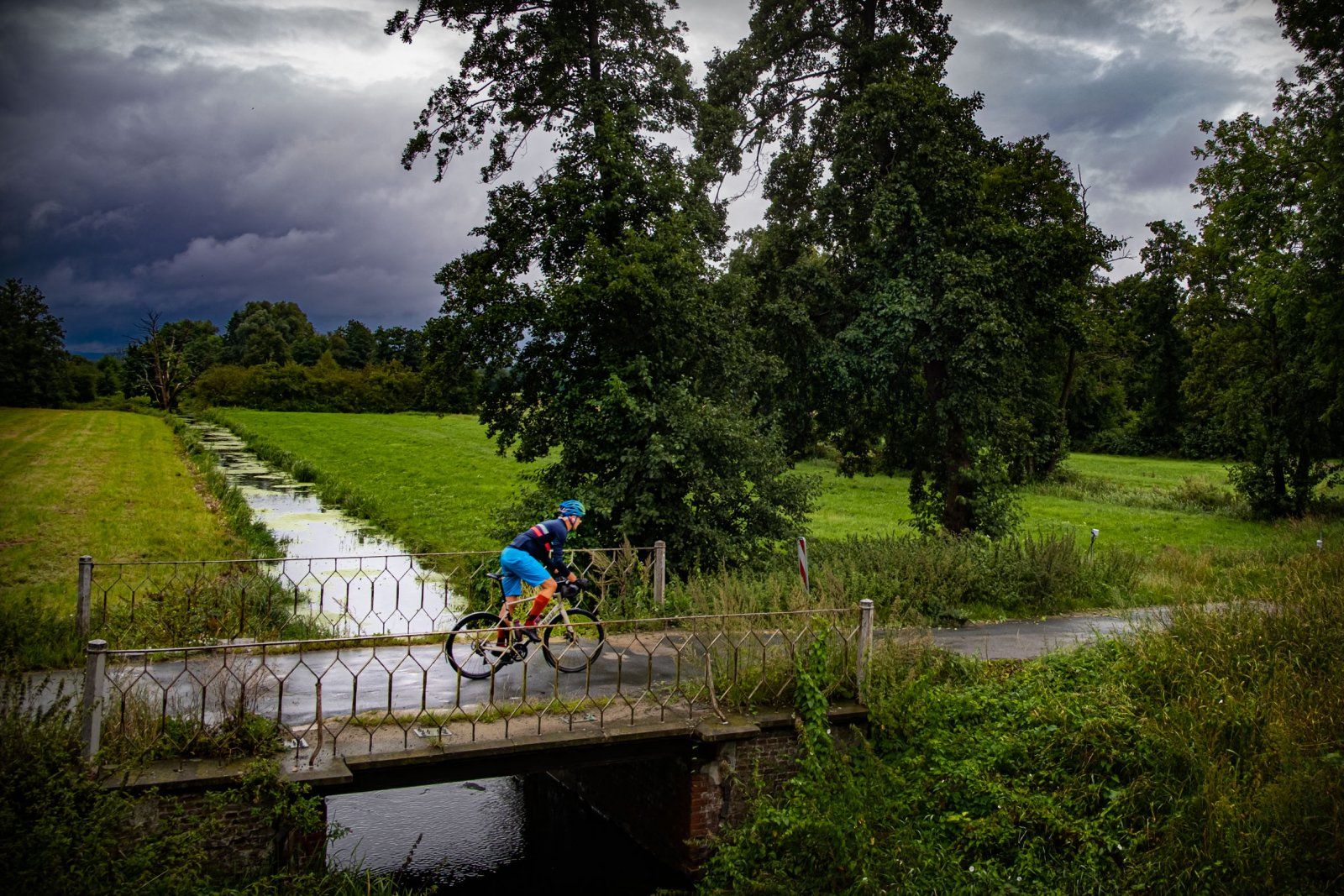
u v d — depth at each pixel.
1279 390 33.97
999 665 11.93
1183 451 71.44
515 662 11.09
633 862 10.11
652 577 15.85
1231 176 35.06
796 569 16.70
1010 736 9.97
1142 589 18.03
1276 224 33.34
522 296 17.27
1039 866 8.30
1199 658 10.71
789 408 22.47
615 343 17.61
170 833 7.11
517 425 18.94
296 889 7.29
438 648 11.91
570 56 18.06
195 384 99.62
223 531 24.25
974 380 20.14
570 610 10.55
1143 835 8.27
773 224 23.16
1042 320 22.06
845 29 22.33
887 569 16.50
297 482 40.69
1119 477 55.59
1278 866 7.50
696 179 19.17
